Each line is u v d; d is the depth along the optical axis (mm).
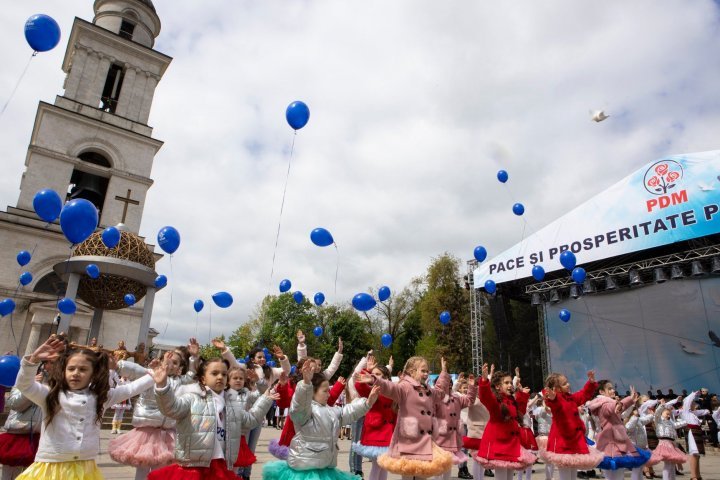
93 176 30312
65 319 15008
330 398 6926
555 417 6875
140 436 5844
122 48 32281
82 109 29969
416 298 45781
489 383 6629
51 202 6797
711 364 17250
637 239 17922
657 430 9422
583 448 6668
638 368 19031
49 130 28594
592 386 7387
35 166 27766
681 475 11258
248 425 5051
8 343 24469
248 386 6496
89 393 3838
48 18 6465
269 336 47906
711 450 15781
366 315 46719
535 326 25125
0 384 4680
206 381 4555
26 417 5137
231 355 5891
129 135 30781
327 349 43188
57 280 27750
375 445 6434
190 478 4016
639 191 18250
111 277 15758
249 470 6484
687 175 17016
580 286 20844
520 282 23250
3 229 26125
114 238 9836
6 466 5102
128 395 4199
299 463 4727
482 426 8680
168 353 5879
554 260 20594
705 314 17672
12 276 25734
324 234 8531
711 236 17234
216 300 8398
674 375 18047
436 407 6371
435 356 36531
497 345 24359
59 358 3816
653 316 19016
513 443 6559
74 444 3625
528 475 8633
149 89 32875
